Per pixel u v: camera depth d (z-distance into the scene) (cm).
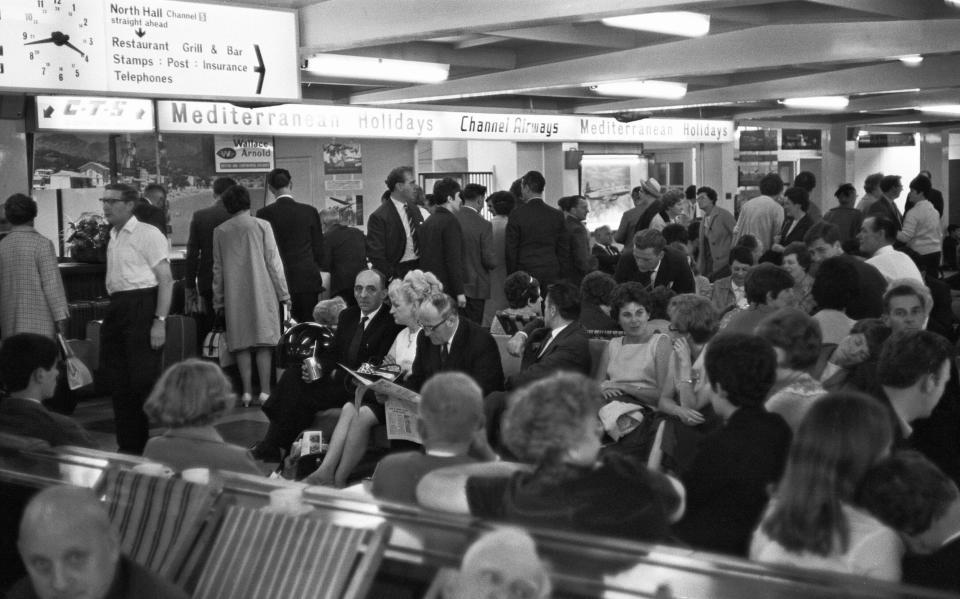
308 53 883
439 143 2033
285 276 991
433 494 336
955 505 299
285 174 992
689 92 1638
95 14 715
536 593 225
